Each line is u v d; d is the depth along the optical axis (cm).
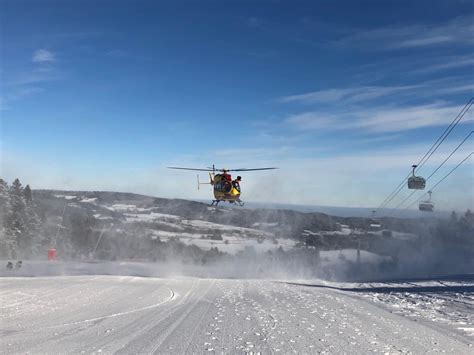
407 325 913
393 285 2298
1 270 3575
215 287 2002
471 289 1777
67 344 684
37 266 4141
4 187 6203
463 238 5803
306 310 1152
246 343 691
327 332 804
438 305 1302
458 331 848
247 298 1497
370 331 824
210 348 653
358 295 1683
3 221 6075
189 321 928
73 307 1175
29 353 622
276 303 1327
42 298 1373
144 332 790
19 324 891
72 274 3225
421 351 654
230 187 2880
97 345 676
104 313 1062
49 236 6806
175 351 632
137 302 1319
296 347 666
